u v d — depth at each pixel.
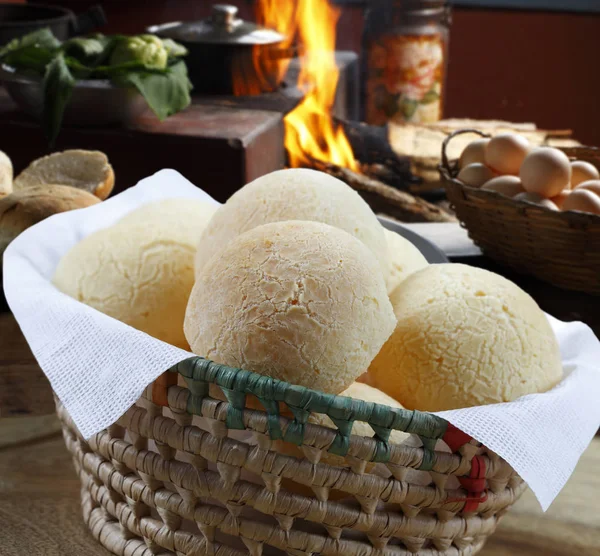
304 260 0.28
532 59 1.70
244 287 0.27
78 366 0.27
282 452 0.27
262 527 0.27
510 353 0.31
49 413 0.43
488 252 0.66
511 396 0.31
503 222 0.61
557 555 0.35
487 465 0.28
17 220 0.48
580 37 1.65
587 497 0.39
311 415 0.27
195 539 0.29
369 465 0.28
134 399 0.26
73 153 0.65
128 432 0.28
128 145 0.97
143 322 0.34
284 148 1.18
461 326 0.31
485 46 1.71
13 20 1.21
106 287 0.34
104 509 0.33
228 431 0.28
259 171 1.04
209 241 0.34
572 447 0.28
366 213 0.34
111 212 0.44
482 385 0.31
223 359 0.27
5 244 0.48
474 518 0.30
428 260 0.46
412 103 1.32
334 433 0.25
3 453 0.41
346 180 1.16
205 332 0.28
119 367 0.26
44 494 0.38
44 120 0.89
